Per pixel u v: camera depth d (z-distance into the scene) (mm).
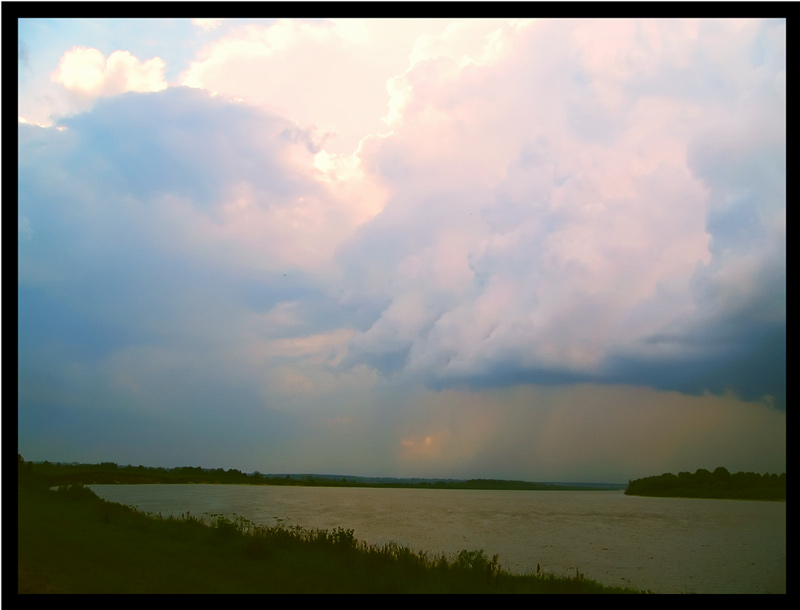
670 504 165250
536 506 142375
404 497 183500
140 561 21391
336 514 83250
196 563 21984
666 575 38719
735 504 165125
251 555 24609
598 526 78938
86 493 55625
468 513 100625
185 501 103500
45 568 18688
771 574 39750
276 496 144750
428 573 23844
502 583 23406
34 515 32844
